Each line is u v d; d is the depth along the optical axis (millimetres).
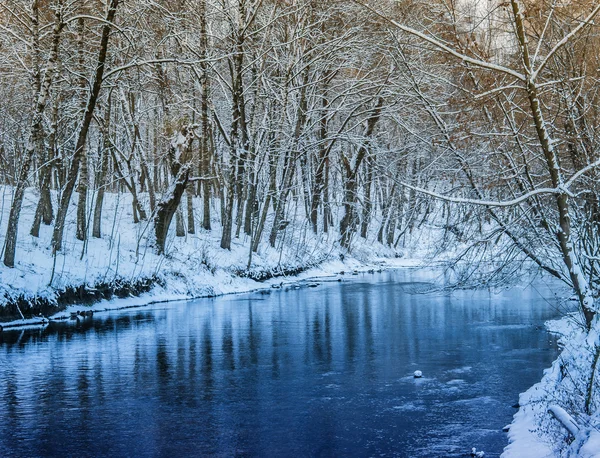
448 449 10258
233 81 37719
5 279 23844
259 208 41750
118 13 31203
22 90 37406
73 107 33875
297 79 42219
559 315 25266
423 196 15977
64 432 11234
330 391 14141
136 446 10484
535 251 15492
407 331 22172
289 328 22953
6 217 31234
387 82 35969
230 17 36812
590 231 14188
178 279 33031
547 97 15273
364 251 56156
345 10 37031
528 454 9164
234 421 11922
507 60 13812
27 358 17578
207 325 23594
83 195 30922
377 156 37562
